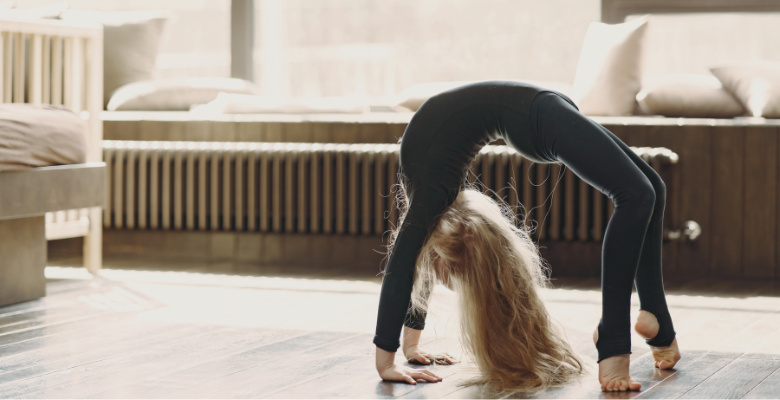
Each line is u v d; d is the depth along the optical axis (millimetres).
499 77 4699
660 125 3791
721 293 3326
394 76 4875
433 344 2451
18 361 2256
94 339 2514
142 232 4422
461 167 2051
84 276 3725
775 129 3695
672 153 3732
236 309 2980
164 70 5203
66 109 3311
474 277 2072
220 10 5137
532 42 4641
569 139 1909
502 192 3949
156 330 2637
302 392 1955
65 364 2225
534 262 2197
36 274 3168
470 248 2068
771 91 3754
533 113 1962
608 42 4047
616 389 1929
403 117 4242
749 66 3877
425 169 2021
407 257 2021
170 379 2072
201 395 1933
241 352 2352
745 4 4250
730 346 2400
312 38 4988
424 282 2180
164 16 4844
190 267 4016
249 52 5023
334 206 4199
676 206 3801
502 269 2076
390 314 2031
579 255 3924
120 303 3100
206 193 4305
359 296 3246
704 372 2109
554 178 3908
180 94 4527
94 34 3742
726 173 3752
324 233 4195
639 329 2084
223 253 4332
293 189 4207
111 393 1955
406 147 2055
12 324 2723
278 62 5035
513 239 2117
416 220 2018
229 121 4273
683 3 4332
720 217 3768
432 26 4797
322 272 3885
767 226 3723
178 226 4328
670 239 3785
